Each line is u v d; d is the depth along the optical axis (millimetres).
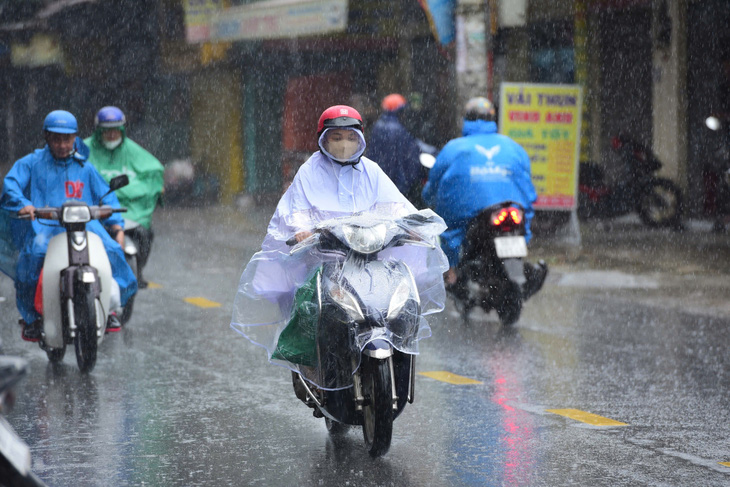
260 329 14633
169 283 33000
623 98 50438
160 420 16391
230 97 72062
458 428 15852
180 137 75500
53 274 19641
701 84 46875
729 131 46156
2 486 7766
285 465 13922
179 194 69875
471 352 22109
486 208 24391
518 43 53781
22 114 87688
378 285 13430
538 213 39531
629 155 46281
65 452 14531
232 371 20250
